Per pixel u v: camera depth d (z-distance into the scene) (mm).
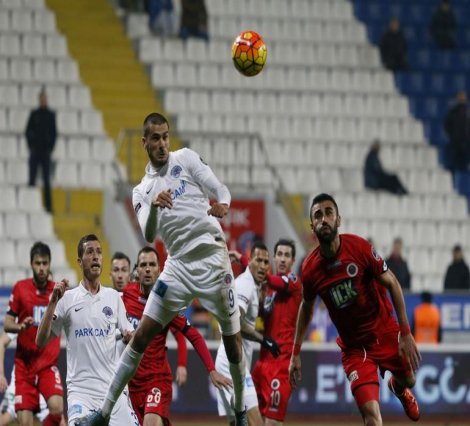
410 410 35219
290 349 39281
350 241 31484
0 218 70062
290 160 81125
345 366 32375
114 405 31547
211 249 29844
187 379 52281
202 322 61469
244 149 80000
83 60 83438
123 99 81688
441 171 84312
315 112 85312
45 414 41156
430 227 79500
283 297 39406
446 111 89500
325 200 31062
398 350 32062
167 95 82125
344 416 54281
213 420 52469
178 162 29859
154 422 34781
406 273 67875
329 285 31562
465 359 55781
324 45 89750
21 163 74625
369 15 93875
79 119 78750
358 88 88250
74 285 63312
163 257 63469
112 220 67875
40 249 40406
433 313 61062
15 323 40375
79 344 34406
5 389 39781
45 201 71125
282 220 68688
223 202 29281
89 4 87625
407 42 93438
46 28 83688
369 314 31828
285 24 90062
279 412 39156
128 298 37125
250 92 83938
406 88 89562
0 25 82250
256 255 38188
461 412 55594
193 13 84812
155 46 85125
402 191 79250
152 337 30625
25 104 78375
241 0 90438
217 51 86688
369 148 83375
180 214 29578
